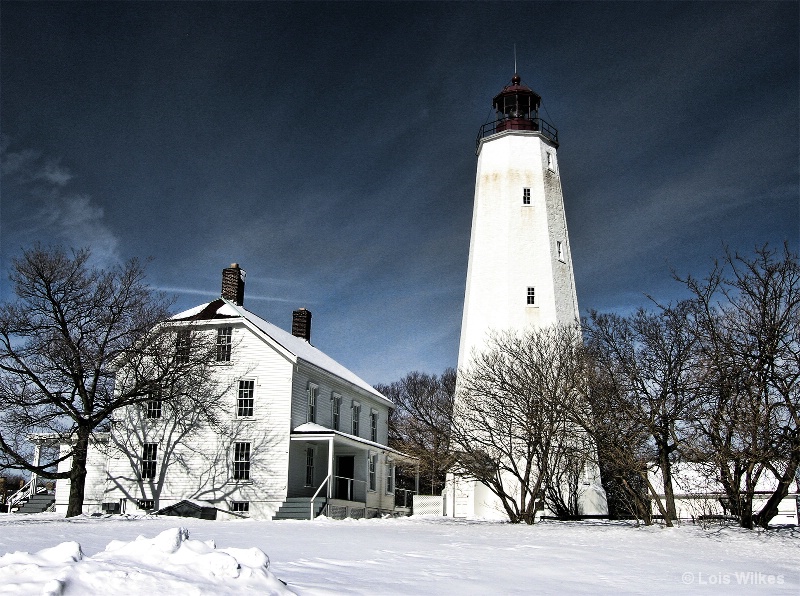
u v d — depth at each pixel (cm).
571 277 4059
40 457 3403
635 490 2953
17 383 2842
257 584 894
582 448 3145
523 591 1130
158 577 821
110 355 2923
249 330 3512
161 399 3058
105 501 3434
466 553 1609
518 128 4272
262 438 3378
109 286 3011
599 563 1526
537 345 3216
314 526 2444
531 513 2806
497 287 3916
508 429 3055
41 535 1725
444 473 3347
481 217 4094
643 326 2670
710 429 2359
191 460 3406
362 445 3744
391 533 2152
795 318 2175
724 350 2238
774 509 2303
